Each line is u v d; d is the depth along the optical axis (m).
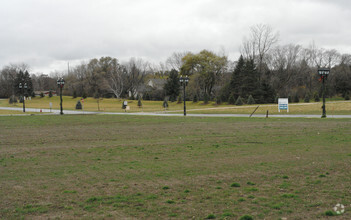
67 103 88.50
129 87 112.75
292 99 74.56
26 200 7.02
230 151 12.77
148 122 28.16
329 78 83.00
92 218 5.93
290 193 7.12
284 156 11.40
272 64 84.25
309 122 24.95
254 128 21.31
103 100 96.62
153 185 8.05
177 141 16.03
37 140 17.27
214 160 11.04
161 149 13.65
